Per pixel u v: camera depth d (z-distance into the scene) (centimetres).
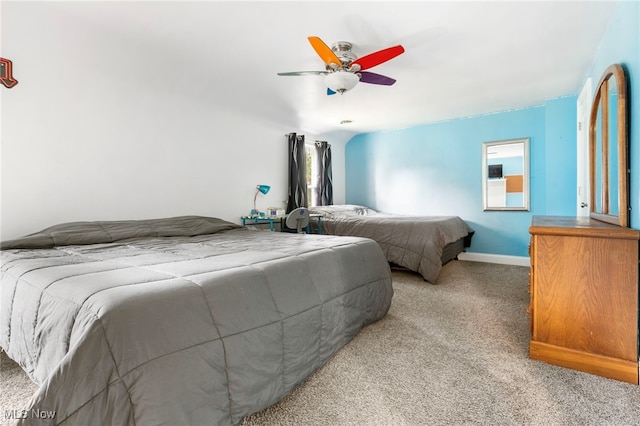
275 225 427
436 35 225
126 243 220
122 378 89
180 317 106
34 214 223
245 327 124
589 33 225
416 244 355
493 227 442
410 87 331
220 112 362
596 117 241
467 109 416
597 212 233
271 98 357
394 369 165
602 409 131
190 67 275
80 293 109
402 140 517
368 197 559
